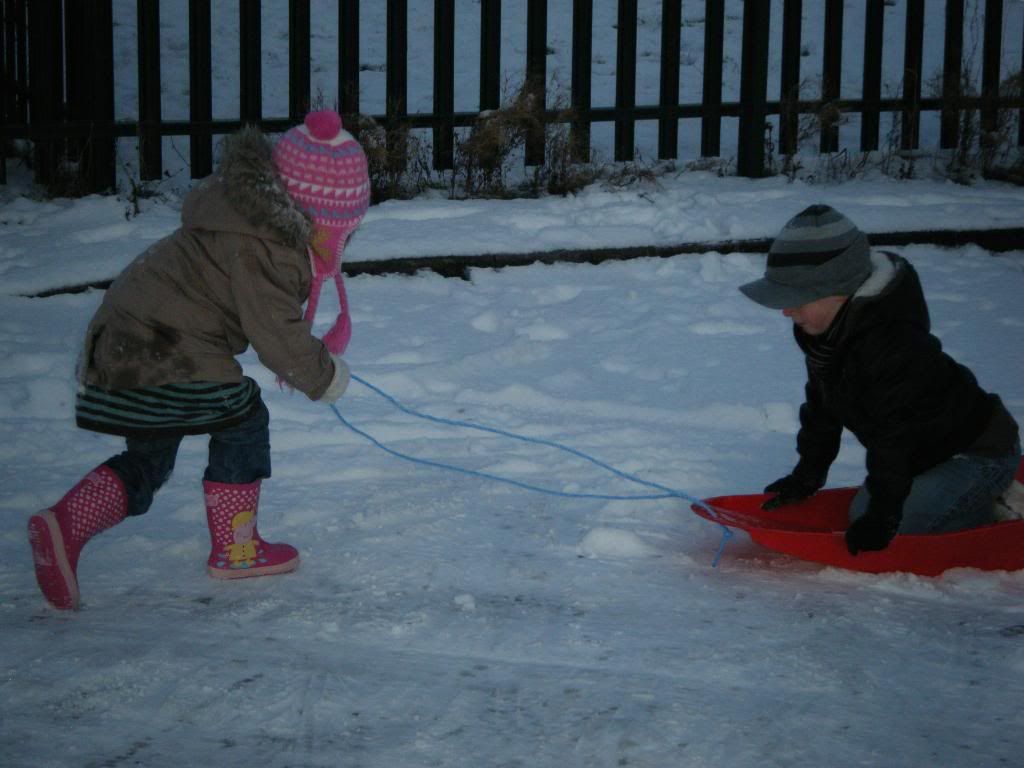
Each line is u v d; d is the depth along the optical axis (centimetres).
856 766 241
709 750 246
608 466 439
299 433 485
